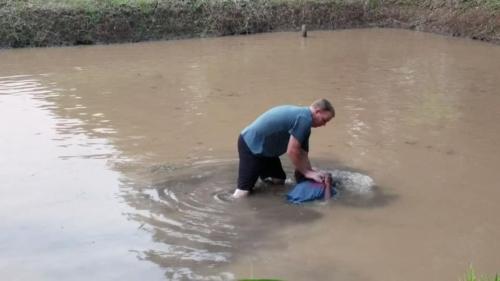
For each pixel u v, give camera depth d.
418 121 8.91
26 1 16.77
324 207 5.95
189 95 10.55
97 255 5.01
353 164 7.14
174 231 5.44
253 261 4.91
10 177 6.71
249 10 18.48
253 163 6.07
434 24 18.17
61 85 11.39
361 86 11.17
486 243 5.22
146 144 7.89
